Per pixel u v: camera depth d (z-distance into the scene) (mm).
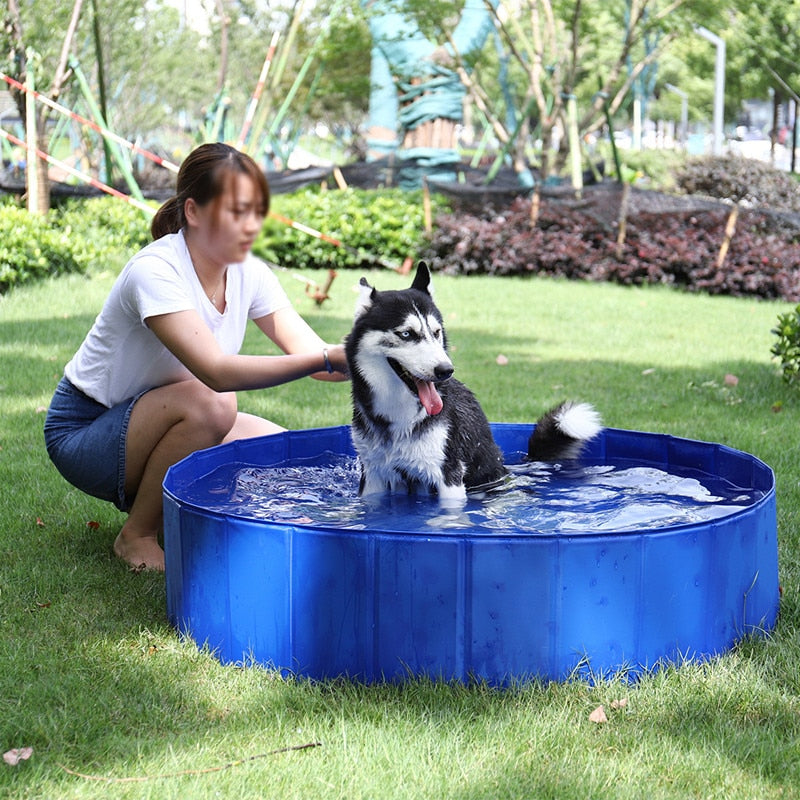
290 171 16891
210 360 3482
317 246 14664
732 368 8344
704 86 38031
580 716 2707
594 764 2475
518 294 12836
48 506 4656
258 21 27109
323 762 2480
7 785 2373
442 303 11914
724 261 13703
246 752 2537
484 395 7172
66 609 3475
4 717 2695
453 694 2799
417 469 4074
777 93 34500
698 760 2490
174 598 3320
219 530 3061
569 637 2861
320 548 2887
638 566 2879
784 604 3525
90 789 2363
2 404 6547
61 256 11875
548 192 15000
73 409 3957
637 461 4797
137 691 2871
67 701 2793
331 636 2918
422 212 15008
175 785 2373
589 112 17281
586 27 18812
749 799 2336
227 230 3344
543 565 2807
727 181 23484
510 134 19484
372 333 4070
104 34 20281
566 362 8555
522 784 2383
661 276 14094
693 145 46406
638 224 14602
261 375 3533
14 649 3131
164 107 32344
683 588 2959
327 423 6316
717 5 17391
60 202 14617
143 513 3945
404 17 17281
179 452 3840
